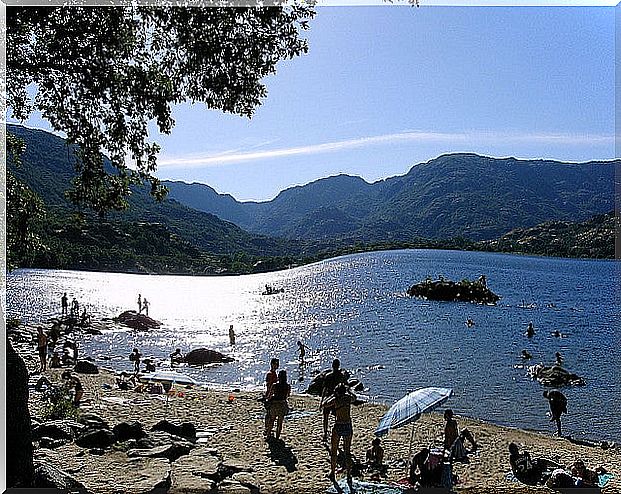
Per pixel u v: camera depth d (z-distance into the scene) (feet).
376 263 534.78
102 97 41.37
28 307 235.20
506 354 130.31
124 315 195.83
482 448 55.36
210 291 348.59
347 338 155.84
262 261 636.48
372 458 45.11
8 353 30.68
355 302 258.98
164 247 598.75
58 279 401.29
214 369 115.34
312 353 132.87
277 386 50.14
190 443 46.39
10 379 30.04
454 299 259.80
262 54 40.06
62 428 45.37
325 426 49.08
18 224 51.60
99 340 154.71
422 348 138.72
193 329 179.52
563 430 74.49
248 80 40.78
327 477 39.70
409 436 57.98
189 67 40.83
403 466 45.47
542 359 124.36
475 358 125.39
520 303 249.14
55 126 43.34
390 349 137.49
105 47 39.29
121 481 34.99
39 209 53.42
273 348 141.08
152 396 76.13
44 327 169.48
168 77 41.70
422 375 108.27
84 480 34.76
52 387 70.85
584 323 185.16
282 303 265.34
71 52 38.55
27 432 30.58
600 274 421.18
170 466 39.11
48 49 38.37
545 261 567.59
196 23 38.83
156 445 43.52
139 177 46.47
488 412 82.79
